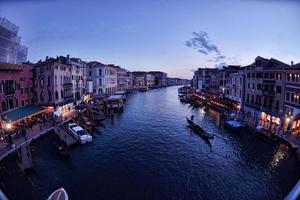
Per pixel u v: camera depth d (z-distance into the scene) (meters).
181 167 22.03
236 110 47.94
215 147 27.86
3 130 25.75
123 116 49.19
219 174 20.56
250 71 42.69
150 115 51.09
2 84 29.33
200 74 102.06
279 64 36.62
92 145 28.14
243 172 20.92
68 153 23.44
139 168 21.72
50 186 18.11
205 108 62.09
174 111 57.38
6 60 29.72
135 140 30.78
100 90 73.19
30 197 16.52
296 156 22.36
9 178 18.92
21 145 24.45
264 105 37.47
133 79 139.50
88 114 42.72
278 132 28.48
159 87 186.62
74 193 17.22
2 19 28.30
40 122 32.25
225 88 58.69
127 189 17.89
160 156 24.88
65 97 45.06
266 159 23.66
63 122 34.78
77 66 53.06
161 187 18.27
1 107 28.81
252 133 32.16
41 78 39.94
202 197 16.91
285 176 19.86
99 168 21.61
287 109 30.95
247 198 16.86
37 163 21.94
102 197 16.75
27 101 37.53
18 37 32.19
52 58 48.31
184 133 34.84
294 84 29.45
